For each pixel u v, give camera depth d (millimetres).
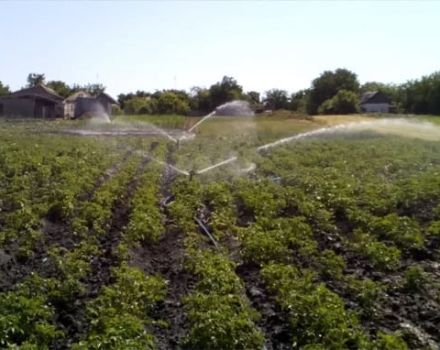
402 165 30328
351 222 17859
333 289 12617
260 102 93750
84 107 86625
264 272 12781
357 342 9523
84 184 22516
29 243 14742
